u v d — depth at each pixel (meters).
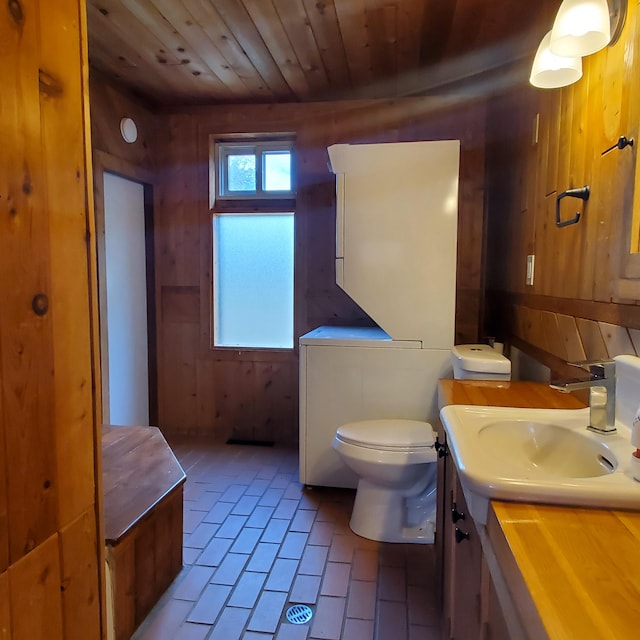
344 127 3.34
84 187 1.04
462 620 1.29
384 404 2.70
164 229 3.57
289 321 3.56
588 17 1.21
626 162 1.25
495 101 3.00
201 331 3.61
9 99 0.82
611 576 0.64
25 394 0.88
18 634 0.88
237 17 2.28
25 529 0.89
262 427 3.61
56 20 0.94
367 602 1.87
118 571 1.63
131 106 3.23
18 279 0.85
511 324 2.61
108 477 2.01
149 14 2.25
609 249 1.37
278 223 3.53
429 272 2.60
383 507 2.29
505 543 0.75
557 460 1.27
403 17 2.26
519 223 2.45
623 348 1.28
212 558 2.14
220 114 3.45
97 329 1.10
